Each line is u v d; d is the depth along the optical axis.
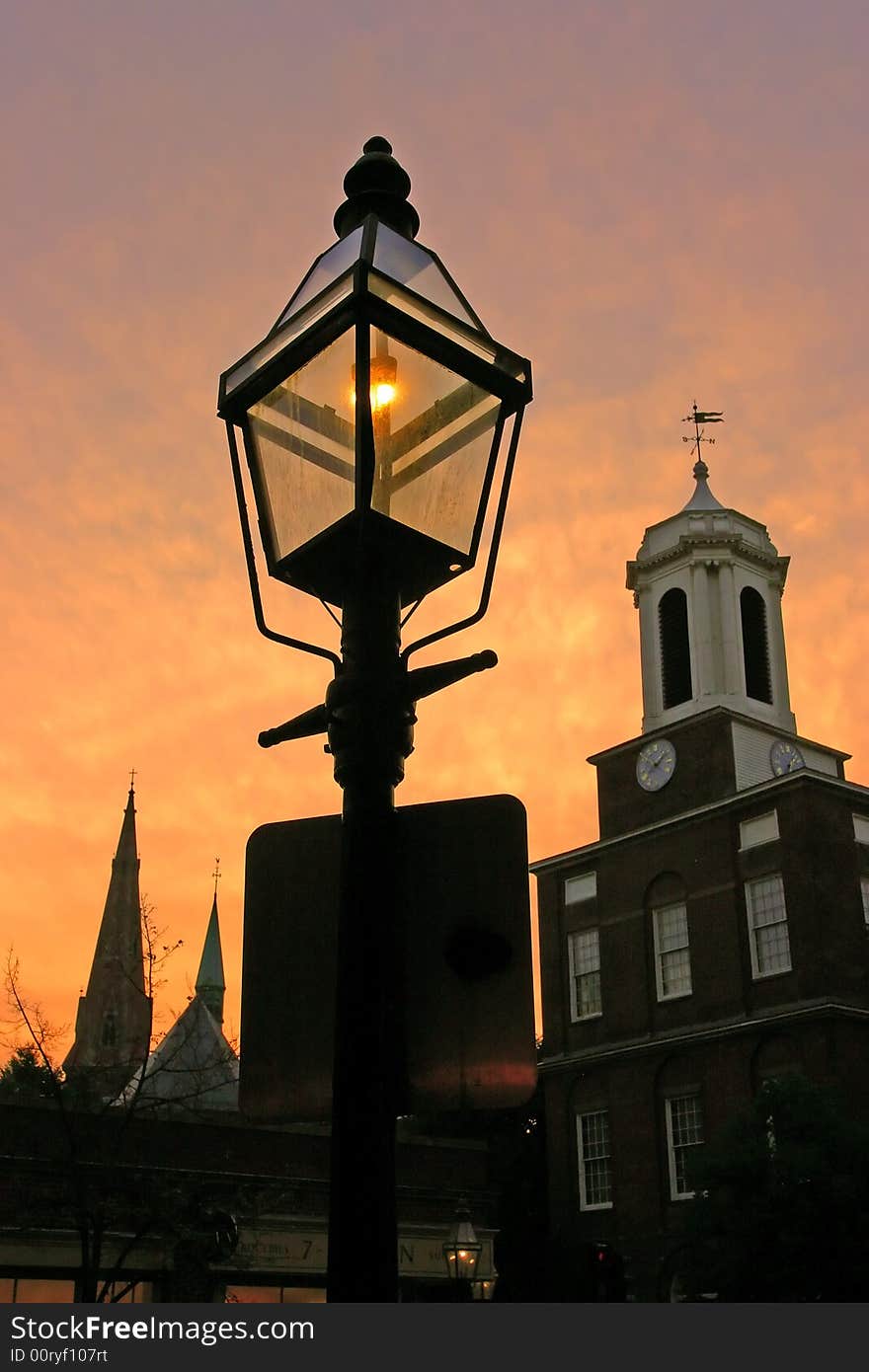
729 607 46.38
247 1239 26.83
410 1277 30.08
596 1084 40.84
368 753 3.27
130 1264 24.78
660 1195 37.50
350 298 3.34
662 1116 38.50
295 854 3.53
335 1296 2.78
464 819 3.34
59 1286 24.06
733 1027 36.84
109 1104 22.78
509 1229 43.84
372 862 3.17
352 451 3.38
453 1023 3.16
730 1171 26.91
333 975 3.36
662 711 46.38
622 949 41.44
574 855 43.78
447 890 3.29
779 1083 28.56
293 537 3.54
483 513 3.57
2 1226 23.44
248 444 3.74
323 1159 29.23
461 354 3.53
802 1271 25.47
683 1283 28.80
